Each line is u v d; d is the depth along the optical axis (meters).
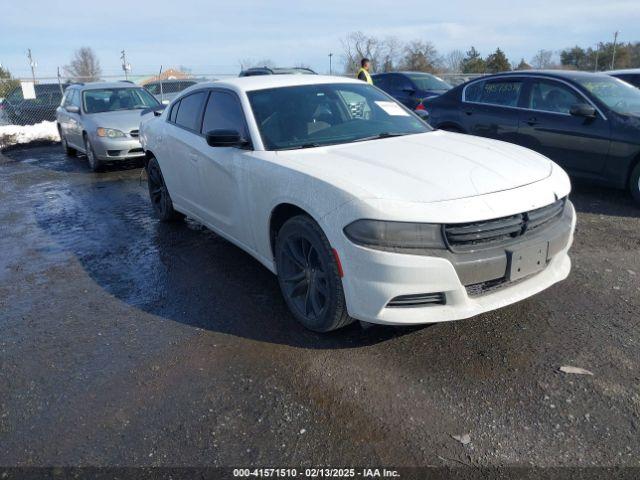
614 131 5.91
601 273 4.15
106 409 2.75
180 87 18.27
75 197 7.74
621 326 3.32
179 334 3.47
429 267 2.76
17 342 3.49
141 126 6.18
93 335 3.53
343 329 3.42
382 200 2.82
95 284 4.41
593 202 6.24
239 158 3.86
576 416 2.53
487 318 3.48
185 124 4.99
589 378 2.81
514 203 2.94
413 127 4.38
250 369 3.03
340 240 2.91
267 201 3.53
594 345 3.12
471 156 3.46
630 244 4.80
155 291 4.19
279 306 3.79
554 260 3.32
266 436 2.49
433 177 3.06
